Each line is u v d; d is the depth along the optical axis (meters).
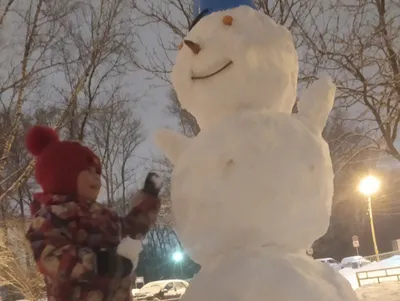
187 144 2.78
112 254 2.54
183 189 2.55
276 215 2.39
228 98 2.63
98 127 14.93
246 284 2.25
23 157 9.58
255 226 2.40
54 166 2.84
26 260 7.68
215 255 2.47
